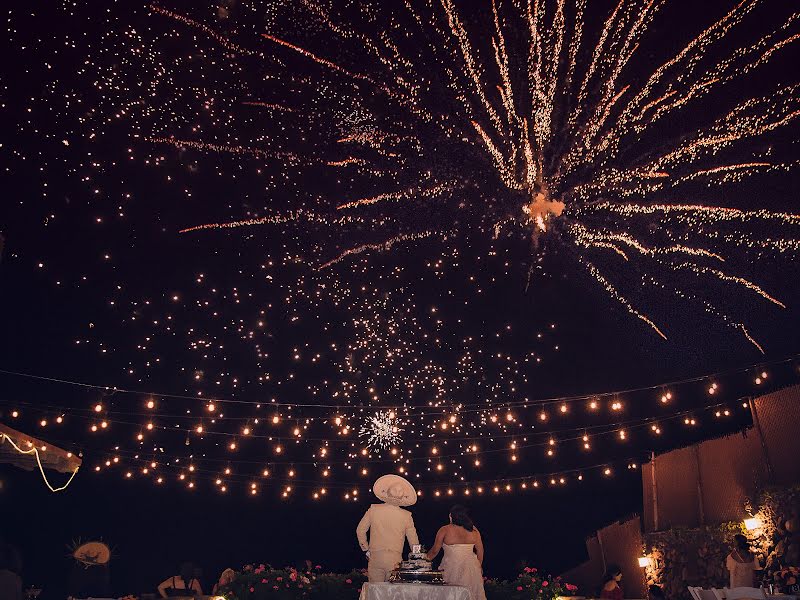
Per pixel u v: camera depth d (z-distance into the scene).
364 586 5.54
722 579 9.87
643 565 11.55
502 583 9.27
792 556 8.50
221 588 9.23
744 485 10.05
